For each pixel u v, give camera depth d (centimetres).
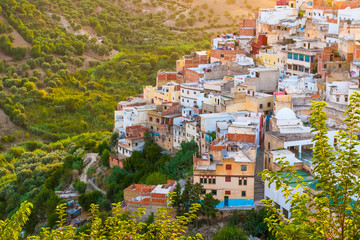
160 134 13650
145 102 16012
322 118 4788
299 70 14800
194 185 9306
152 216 9138
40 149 19450
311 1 17538
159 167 12256
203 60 17262
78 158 15050
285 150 9819
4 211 14188
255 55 16850
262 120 11994
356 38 13762
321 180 4606
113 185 12362
